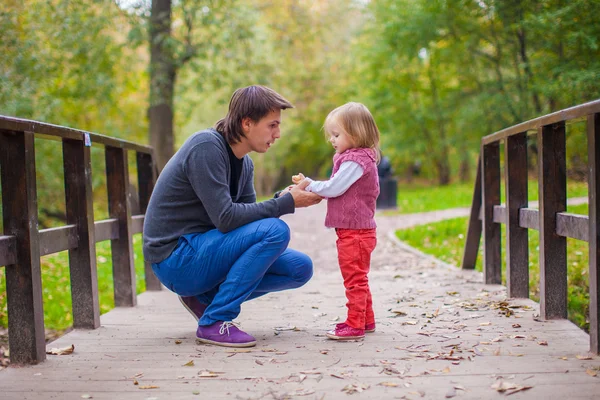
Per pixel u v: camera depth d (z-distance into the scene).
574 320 4.99
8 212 2.89
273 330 3.55
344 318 3.90
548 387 2.41
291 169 38.91
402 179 35.22
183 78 14.48
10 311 2.92
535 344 3.08
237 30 13.82
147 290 5.28
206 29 13.62
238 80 14.46
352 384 2.48
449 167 26.17
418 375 2.60
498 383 2.44
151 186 5.14
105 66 13.35
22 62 11.07
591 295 2.89
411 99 23.09
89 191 3.67
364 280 3.29
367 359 2.87
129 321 3.94
